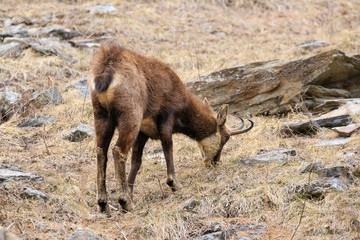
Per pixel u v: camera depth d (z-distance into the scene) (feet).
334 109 107.34
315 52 146.10
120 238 62.75
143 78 73.56
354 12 195.62
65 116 105.70
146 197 76.07
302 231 62.34
